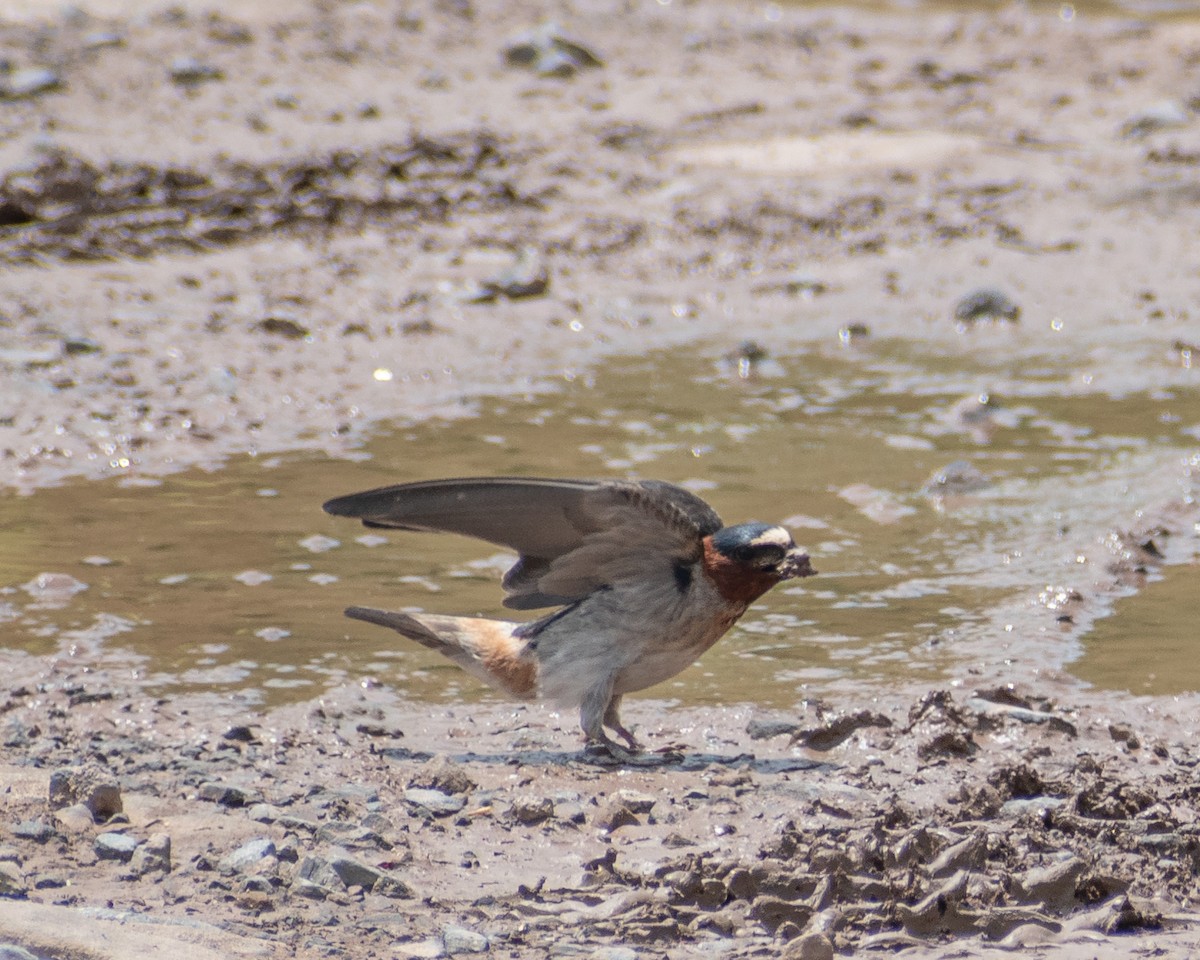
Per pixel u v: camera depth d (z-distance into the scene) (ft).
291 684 32.48
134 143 81.10
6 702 31.04
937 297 66.33
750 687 32.89
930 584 38.27
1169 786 28.30
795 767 29.30
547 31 103.09
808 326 63.16
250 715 30.91
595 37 109.19
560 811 27.22
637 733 30.91
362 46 101.60
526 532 29.25
